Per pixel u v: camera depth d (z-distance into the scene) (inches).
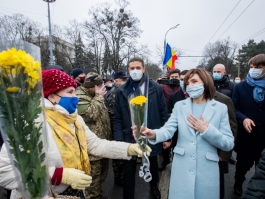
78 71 156.7
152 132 69.7
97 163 99.5
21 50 34.7
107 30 1135.0
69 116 56.6
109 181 142.9
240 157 110.1
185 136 70.9
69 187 55.1
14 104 34.0
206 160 67.8
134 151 66.8
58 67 128.0
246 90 105.3
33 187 36.6
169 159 159.9
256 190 52.1
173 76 181.8
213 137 64.6
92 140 69.0
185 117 73.1
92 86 105.3
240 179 115.3
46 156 39.2
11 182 45.4
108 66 1232.8
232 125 95.4
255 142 103.7
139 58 102.3
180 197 68.8
